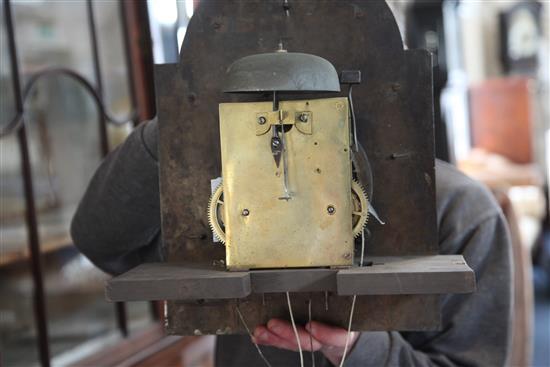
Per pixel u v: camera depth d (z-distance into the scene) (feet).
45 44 4.58
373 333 3.14
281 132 2.50
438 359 3.36
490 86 14.83
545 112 16.30
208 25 2.81
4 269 4.24
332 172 2.49
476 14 16.52
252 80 2.35
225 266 2.60
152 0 5.47
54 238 4.61
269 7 2.78
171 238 2.82
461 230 3.33
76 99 4.79
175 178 2.82
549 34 16.61
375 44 2.73
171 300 2.63
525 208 13.93
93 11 4.94
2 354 4.19
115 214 3.24
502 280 3.37
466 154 14.57
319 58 2.47
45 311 4.46
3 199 4.26
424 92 2.72
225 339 3.79
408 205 2.74
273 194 2.50
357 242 2.73
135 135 3.16
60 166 4.68
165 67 2.81
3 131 4.25
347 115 2.50
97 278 4.92
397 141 2.73
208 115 2.80
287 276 2.44
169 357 5.26
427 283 2.31
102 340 4.85
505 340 3.39
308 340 2.72
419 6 10.73
